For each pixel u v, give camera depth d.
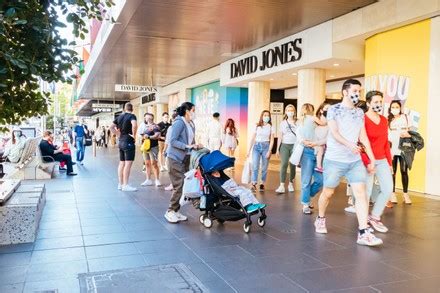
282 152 9.41
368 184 5.79
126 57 18.12
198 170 6.13
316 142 6.93
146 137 10.27
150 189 9.91
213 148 13.95
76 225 6.25
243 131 19.91
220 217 6.01
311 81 13.34
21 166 11.62
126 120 9.59
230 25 12.41
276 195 9.12
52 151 12.75
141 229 6.03
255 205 5.94
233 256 4.80
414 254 4.88
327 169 5.55
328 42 11.73
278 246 5.20
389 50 10.08
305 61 12.77
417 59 9.37
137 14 11.39
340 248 5.12
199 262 4.58
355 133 5.32
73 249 5.04
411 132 8.00
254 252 4.95
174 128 6.41
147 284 3.91
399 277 4.14
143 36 14.05
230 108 19.72
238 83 18.09
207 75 21.30
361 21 10.50
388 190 5.86
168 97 30.27
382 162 5.89
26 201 5.69
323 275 4.19
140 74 23.72
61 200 8.39
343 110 5.32
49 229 6.00
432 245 5.25
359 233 5.36
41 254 4.83
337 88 17.78
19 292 3.73
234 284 3.95
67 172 13.14
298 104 13.71
